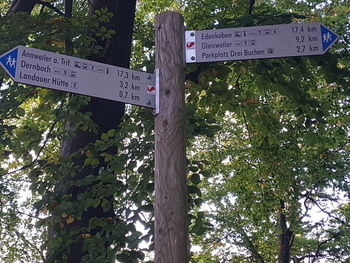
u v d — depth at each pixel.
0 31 6.63
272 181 11.71
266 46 3.10
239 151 13.18
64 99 6.63
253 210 12.12
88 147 5.81
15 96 6.47
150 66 6.50
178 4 12.15
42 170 6.20
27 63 2.84
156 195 2.70
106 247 5.15
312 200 16.44
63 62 2.92
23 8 7.98
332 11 10.43
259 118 8.11
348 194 13.06
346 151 13.41
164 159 2.75
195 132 5.95
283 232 18.45
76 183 5.71
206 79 6.99
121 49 7.72
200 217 5.39
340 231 18.17
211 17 10.01
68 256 5.60
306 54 3.10
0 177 7.12
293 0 11.07
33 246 14.37
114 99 2.92
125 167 5.66
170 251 2.55
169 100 2.88
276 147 10.26
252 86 9.83
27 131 6.63
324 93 10.59
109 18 7.54
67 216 5.56
